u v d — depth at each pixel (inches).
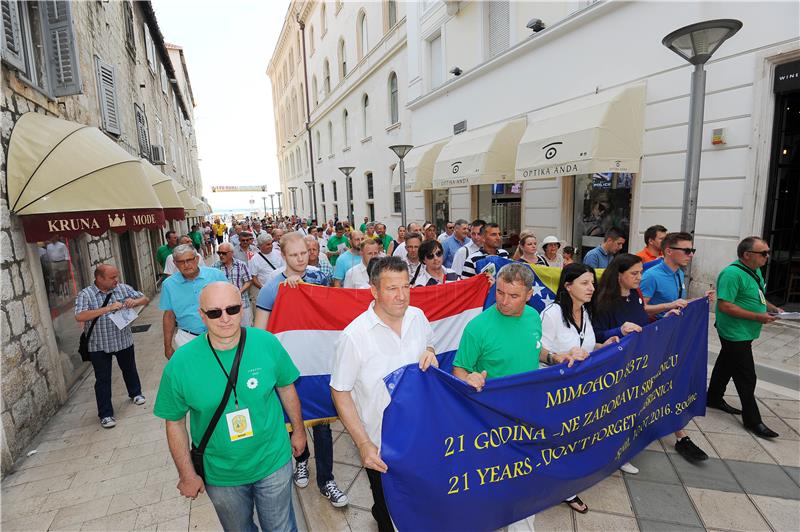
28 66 177.6
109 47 334.3
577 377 98.3
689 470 124.9
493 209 480.1
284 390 92.8
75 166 167.6
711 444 136.2
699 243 256.5
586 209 358.3
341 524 111.7
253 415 81.2
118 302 170.1
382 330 86.8
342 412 82.0
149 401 194.1
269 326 120.3
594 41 315.3
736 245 241.0
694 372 132.3
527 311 100.7
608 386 104.8
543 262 207.2
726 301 137.3
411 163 561.0
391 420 80.4
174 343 157.4
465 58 476.1
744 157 233.9
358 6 768.3
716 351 202.4
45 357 178.4
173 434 80.8
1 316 146.3
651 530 103.7
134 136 418.6
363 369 85.2
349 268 199.3
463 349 99.7
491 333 96.6
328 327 122.5
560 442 98.1
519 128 396.5
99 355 170.2
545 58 362.0
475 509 88.6
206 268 163.6
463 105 484.7
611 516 108.7
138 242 397.1
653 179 282.4
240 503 84.8
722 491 115.7
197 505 124.2
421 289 139.8
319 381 119.9
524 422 92.3
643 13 278.5
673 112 267.0
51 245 198.7
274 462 85.0
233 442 80.0
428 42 556.4
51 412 179.6
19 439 151.9
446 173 464.1
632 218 298.8
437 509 84.8
